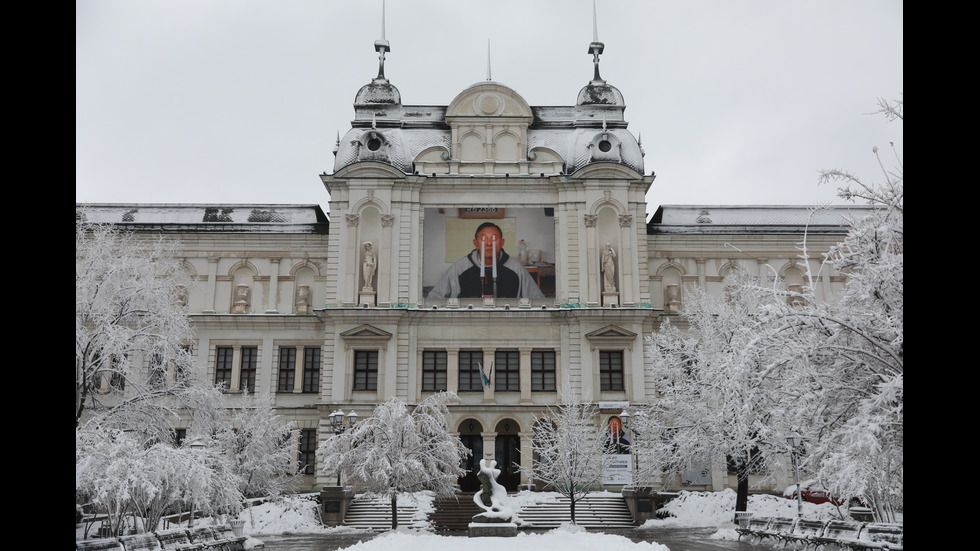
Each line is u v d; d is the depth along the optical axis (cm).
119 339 2925
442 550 2445
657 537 3412
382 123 5700
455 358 5238
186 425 5066
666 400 4356
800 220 5694
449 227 5431
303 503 4309
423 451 3844
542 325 5297
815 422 1975
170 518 3506
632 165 5534
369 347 5172
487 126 5584
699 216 5731
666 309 5538
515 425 5216
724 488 5109
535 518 4316
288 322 5466
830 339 1859
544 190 5475
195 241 5591
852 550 2244
